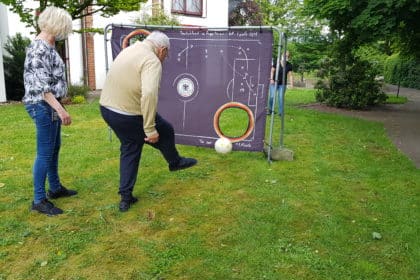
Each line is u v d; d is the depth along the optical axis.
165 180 4.76
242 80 5.34
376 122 9.53
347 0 9.95
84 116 9.01
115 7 11.65
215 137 5.64
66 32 3.50
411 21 10.03
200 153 5.94
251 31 5.17
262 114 5.35
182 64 5.54
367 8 9.36
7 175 4.84
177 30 5.48
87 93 12.94
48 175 4.02
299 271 2.91
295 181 4.80
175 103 5.68
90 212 3.85
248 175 4.98
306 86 22.84
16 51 12.58
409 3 8.72
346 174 5.16
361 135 7.73
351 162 5.70
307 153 6.11
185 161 4.23
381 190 4.57
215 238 3.39
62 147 6.15
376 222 3.72
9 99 12.59
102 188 4.46
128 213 3.84
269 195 4.34
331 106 12.70
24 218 3.68
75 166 5.21
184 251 3.17
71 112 9.53
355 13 10.34
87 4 11.64
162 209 3.94
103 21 15.95
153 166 5.26
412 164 5.68
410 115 11.20
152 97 3.32
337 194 4.42
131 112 3.55
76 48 15.59
